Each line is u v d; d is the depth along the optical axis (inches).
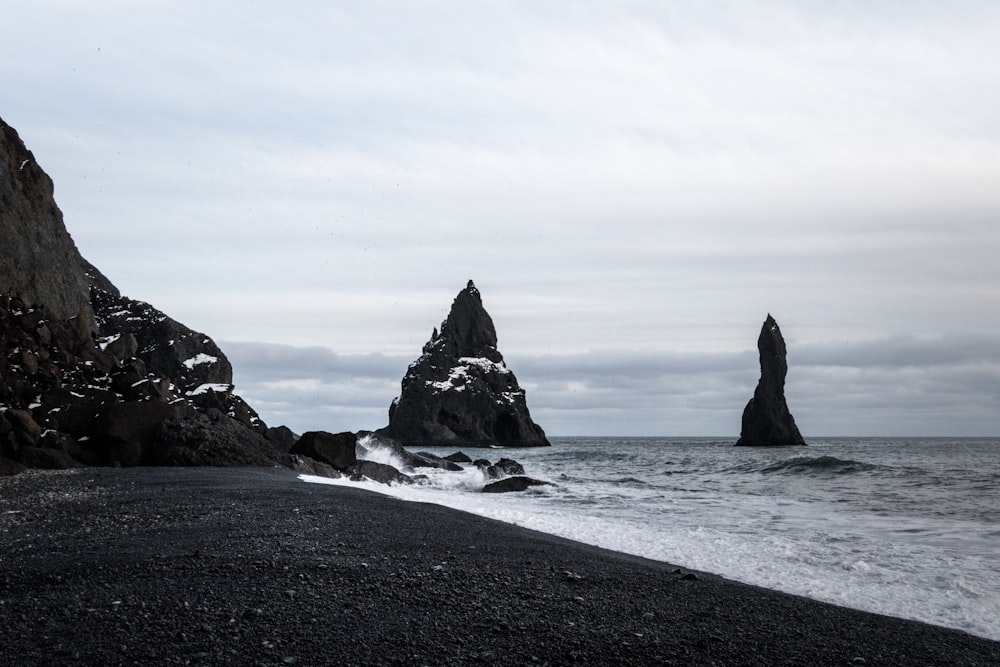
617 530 681.6
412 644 293.6
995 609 416.5
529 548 512.4
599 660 288.4
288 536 500.4
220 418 1254.9
